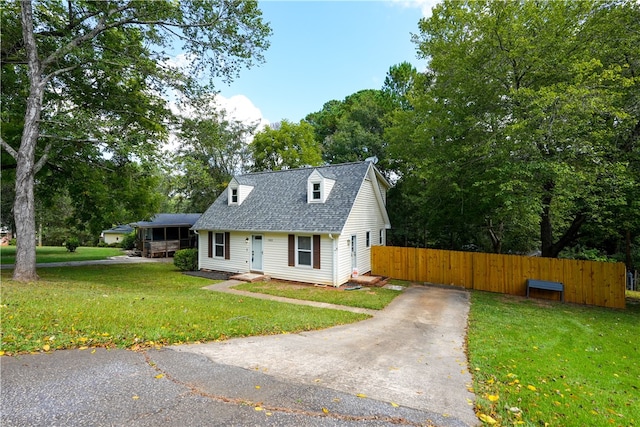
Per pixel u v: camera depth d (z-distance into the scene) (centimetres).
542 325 851
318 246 1381
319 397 365
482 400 389
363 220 1589
